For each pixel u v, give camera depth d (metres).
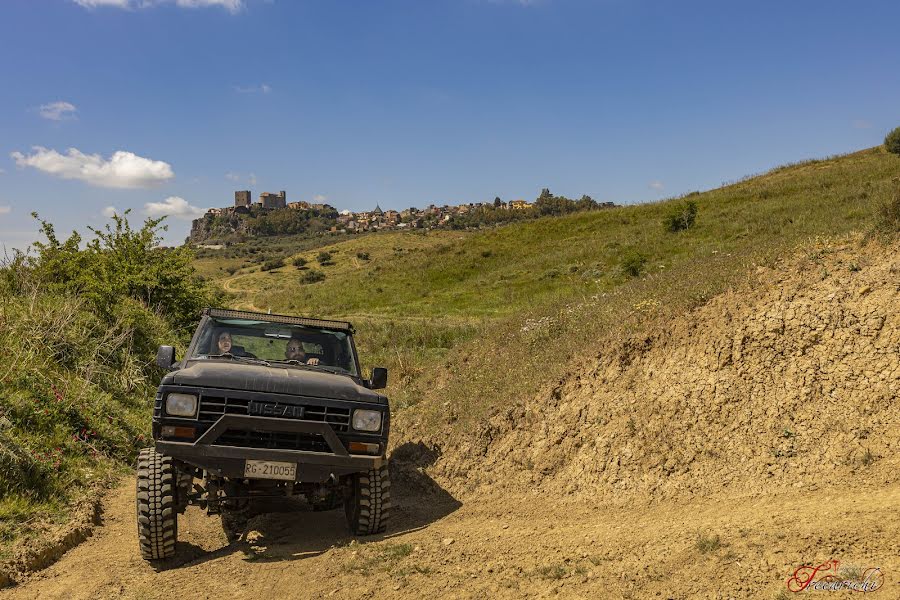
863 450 5.43
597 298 12.81
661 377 7.53
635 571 4.01
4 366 9.38
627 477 6.60
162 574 5.46
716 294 8.38
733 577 3.63
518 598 4.01
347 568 5.05
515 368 10.59
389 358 18.17
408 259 51.62
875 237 7.59
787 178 49.34
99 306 15.00
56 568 5.77
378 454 5.96
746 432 6.30
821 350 6.52
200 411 5.57
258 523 7.05
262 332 7.01
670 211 40.19
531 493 7.20
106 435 9.72
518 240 49.47
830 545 3.69
